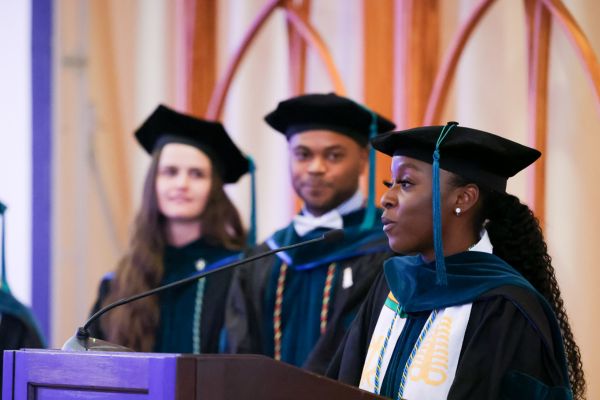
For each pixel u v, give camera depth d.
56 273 16.08
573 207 11.77
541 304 6.48
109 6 16.44
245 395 5.09
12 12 16.41
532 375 6.18
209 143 11.20
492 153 6.70
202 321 10.81
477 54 12.79
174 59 16.16
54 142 16.25
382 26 12.77
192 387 4.95
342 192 9.90
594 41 11.56
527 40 11.05
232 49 15.59
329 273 9.73
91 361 5.36
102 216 16.25
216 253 11.09
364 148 10.12
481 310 6.48
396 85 12.25
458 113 12.88
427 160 6.76
